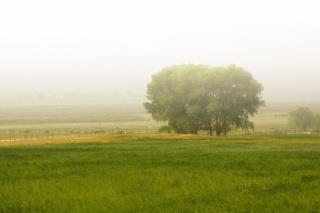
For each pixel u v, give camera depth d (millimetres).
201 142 76688
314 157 55219
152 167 49312
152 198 36125
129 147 68562
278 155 57094
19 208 33438
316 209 32594
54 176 44750
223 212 32188
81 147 68250
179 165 50406
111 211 32750
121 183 41469
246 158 54688
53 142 78562
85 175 45156
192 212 32406
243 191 38062
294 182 40969
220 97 105875
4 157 56750
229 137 87125
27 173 46125
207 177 43688
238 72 105688
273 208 32938
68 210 32969
